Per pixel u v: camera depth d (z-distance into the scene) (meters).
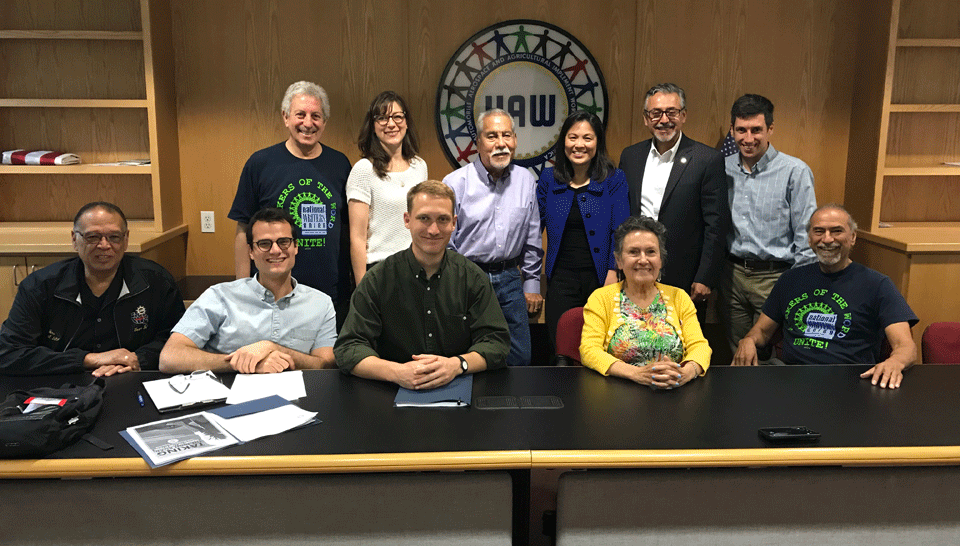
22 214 3.80
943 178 3.99
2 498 1.54
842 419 1.78
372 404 1.86
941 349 2.42
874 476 1.66
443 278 2.09
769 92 3.80
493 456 1.55
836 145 3.88
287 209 2.97
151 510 1.57
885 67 3.53
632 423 1.74
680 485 1.63
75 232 2.30
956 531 1.70
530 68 3.73
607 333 2.31
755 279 3.22
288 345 2.33
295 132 2.96
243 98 3.72
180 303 2.60
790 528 1.67
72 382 2.07
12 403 1.73
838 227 2.41
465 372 2.05
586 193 2.84
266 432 1.66
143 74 3.69
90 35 3.44
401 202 2.86
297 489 1.57
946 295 3.47
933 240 3.46
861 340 2.47
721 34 3.74
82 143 3.74
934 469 1.67
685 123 3.82
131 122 3.74
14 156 3.54
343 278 3.12
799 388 2.03
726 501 1.65
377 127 2.82
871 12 3.63
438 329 2.12
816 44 3.77
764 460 1.58
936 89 3.86
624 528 1.65
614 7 3.71
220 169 3.79
